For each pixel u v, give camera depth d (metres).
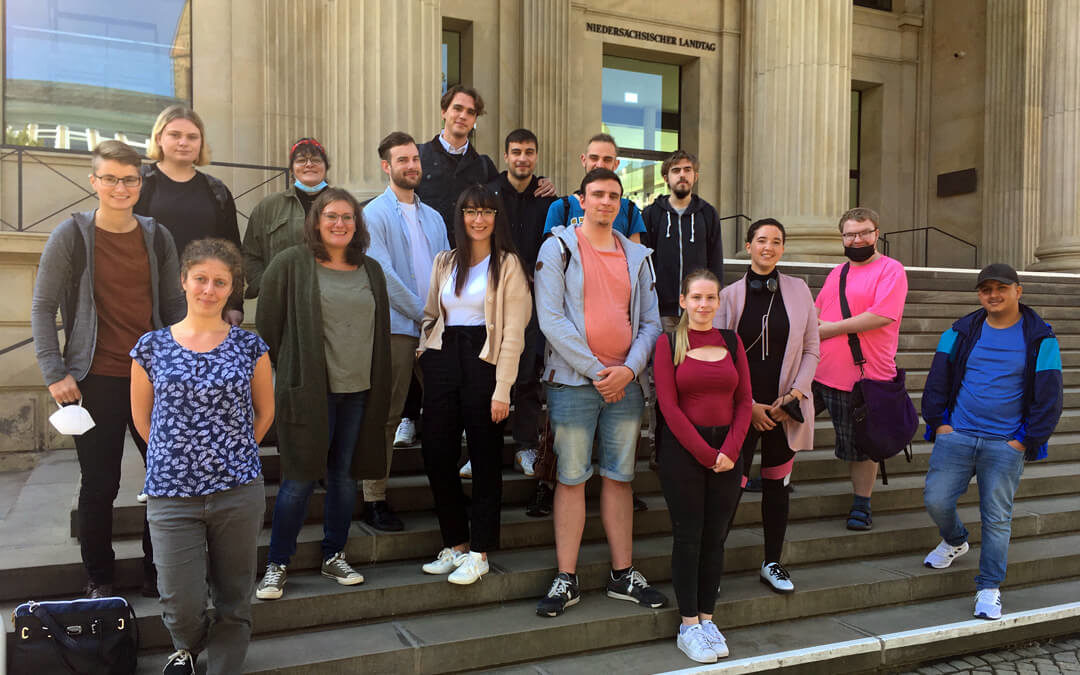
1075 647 4.00
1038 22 13.95
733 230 13.10
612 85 12.81
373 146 5.34
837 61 9.22
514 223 4.29
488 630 3.27
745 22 12.97
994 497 3.93
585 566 3.77
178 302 3.22
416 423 4.89
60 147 8.16
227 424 2.60
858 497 4.62
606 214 3.53
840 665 3.55
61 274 2.95
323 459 3.16
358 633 3.24
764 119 9.46
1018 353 3.90
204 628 2.75
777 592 3.83
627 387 3.56
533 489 4.41
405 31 5.39
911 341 7.42
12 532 3.77
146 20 8.52
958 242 15.02
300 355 3.14
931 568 4.30
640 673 3.20
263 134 8.87
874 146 15.38
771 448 3.82
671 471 3.35
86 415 2.82
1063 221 11.05
